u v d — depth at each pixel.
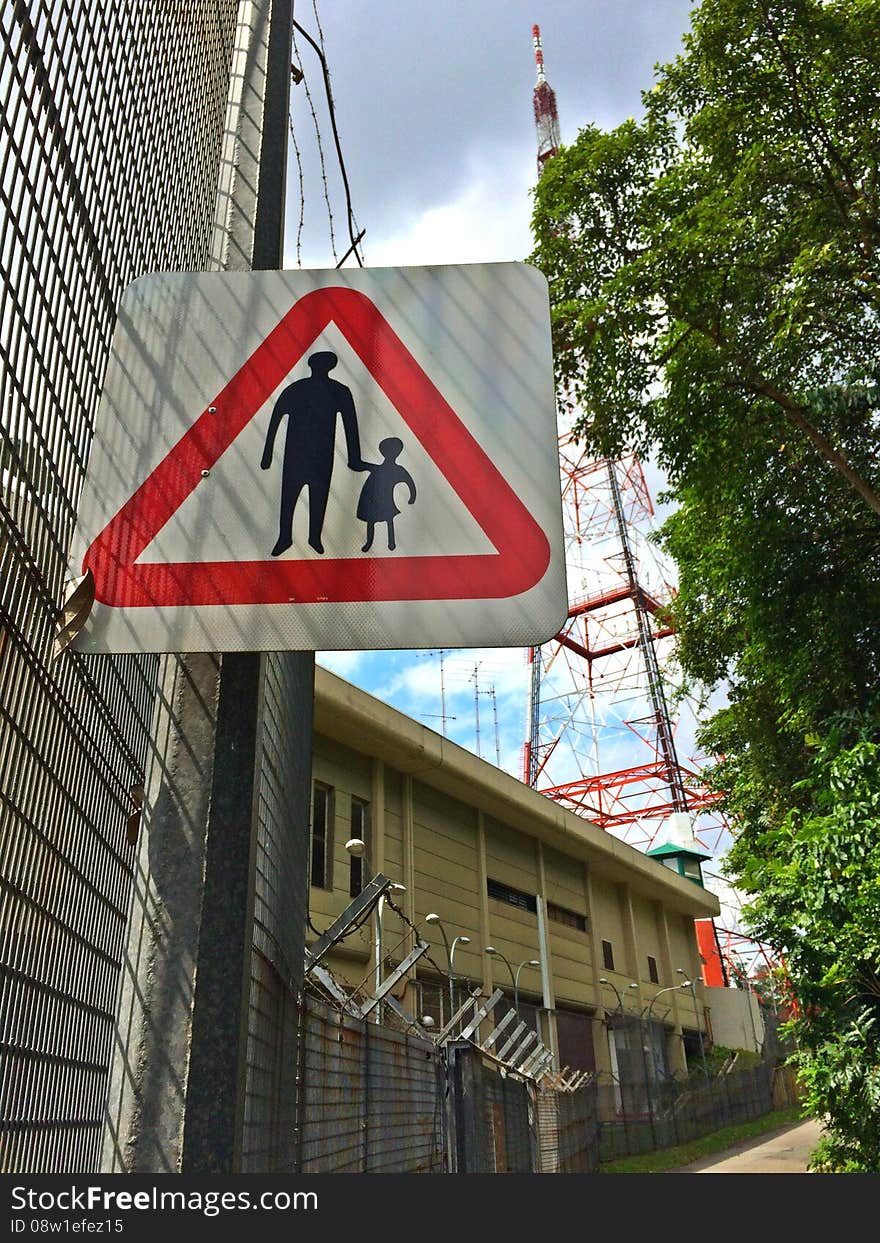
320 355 1.50
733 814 13.61
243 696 1.33
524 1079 12.77
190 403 1.45
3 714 1.08
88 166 1.38
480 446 1.44
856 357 10.12
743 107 9.65
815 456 10.34
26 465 1.17
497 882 27.55
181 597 1.33
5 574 1.09
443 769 24.17
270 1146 1.66
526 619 1.34
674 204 10.13
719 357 9.81
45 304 1.21
